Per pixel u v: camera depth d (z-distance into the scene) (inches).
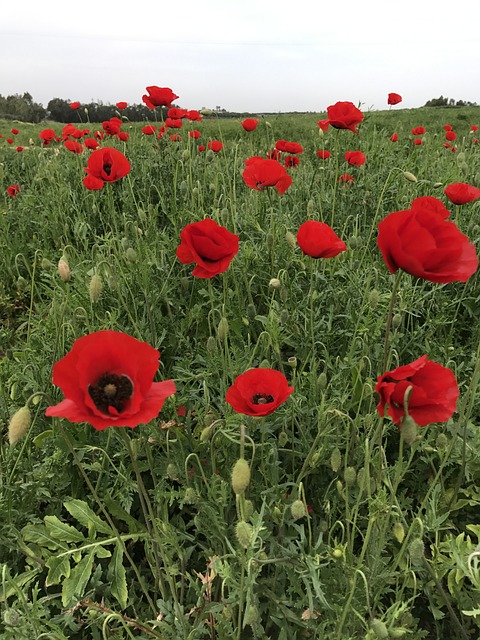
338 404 21.1
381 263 33.8
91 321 26.4
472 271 13.8
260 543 15.4
